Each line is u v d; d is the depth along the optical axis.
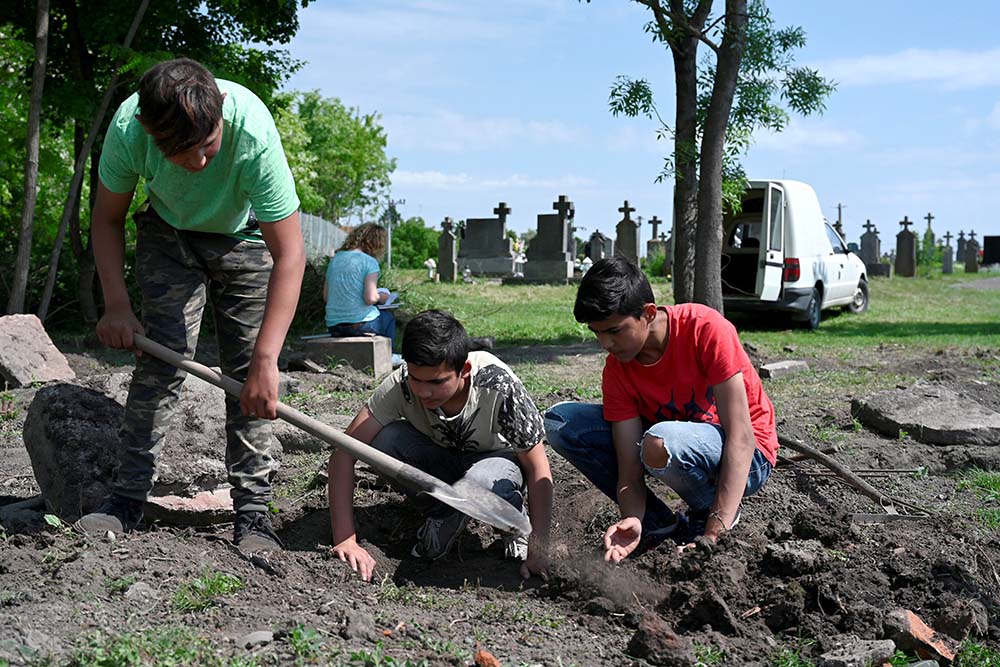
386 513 4.57
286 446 5.87
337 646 2.97
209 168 3.60
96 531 3.79
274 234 3.67
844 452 6.15
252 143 3.55
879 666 3.08
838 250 18.11
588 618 3.48
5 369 7.97
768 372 9.34
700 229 12.75
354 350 9.69
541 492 4.02
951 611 3.40
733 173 13.46
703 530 4.18
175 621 3.09
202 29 14.11
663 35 12.76
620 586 3.62
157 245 3.87
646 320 3.72
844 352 11.73
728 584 3.53
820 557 3.65
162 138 3.26
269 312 3.65
